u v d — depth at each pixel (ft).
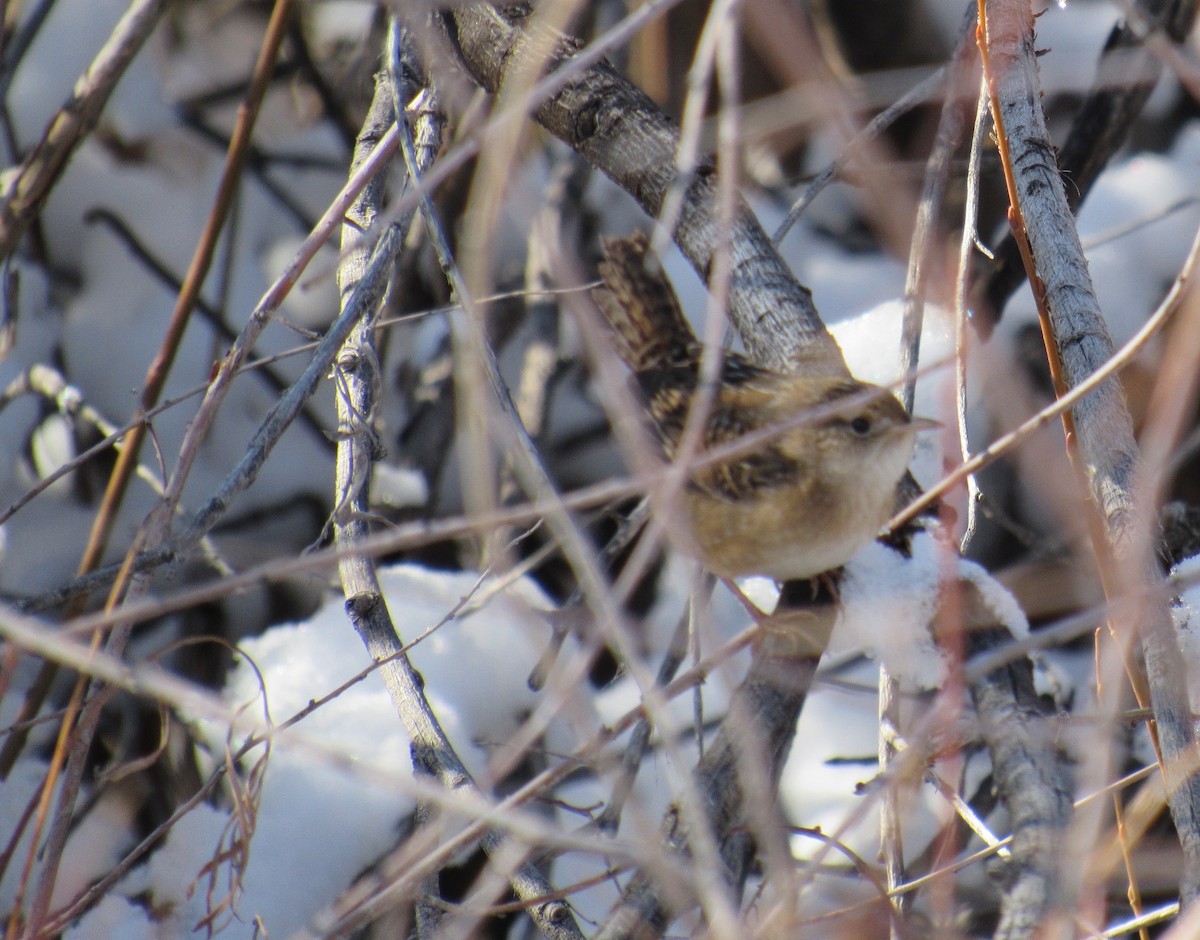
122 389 33.65
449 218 32.94
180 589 31.63
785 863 14.80
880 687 20.24
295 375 34.09
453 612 19.89
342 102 37.06
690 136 16.98
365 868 25.07
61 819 19.38
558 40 24.75
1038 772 15.48
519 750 15.84
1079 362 19.26
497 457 32.14
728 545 19.77
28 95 34.81
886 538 19.54
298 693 27.22
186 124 36.09
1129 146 35.12
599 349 19.11
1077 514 27.50
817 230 35.35
